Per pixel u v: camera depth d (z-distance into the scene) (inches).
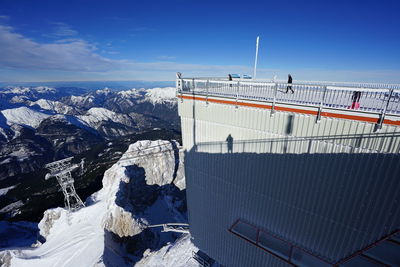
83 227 2300.7
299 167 423.2
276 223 496.7
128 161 3503.9
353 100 368.2
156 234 2623.0
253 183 511.8
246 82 440.1
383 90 307.1
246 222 553.9
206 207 659.4
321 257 436.8
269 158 464.4
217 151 559.8
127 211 2439.7
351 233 386.3
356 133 343.3
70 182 2399.1
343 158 365.4
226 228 622.8
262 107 437.4
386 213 342.0
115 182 3026.6
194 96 553.0
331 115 359.3
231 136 515.2
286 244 502.3
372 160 336.8
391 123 307.9
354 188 365.7
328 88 352.2
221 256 673.6
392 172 322.0
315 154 395.9
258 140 468.8
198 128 579.5
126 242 2315.5
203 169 616.1
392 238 360.2
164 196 3700.8
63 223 2422.5
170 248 1039.6
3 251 2043.6
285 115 412.8
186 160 654.5
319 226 425.7
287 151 431.8
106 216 2349.9
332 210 400.8
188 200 709.3
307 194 426.9
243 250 599.2
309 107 378.9
